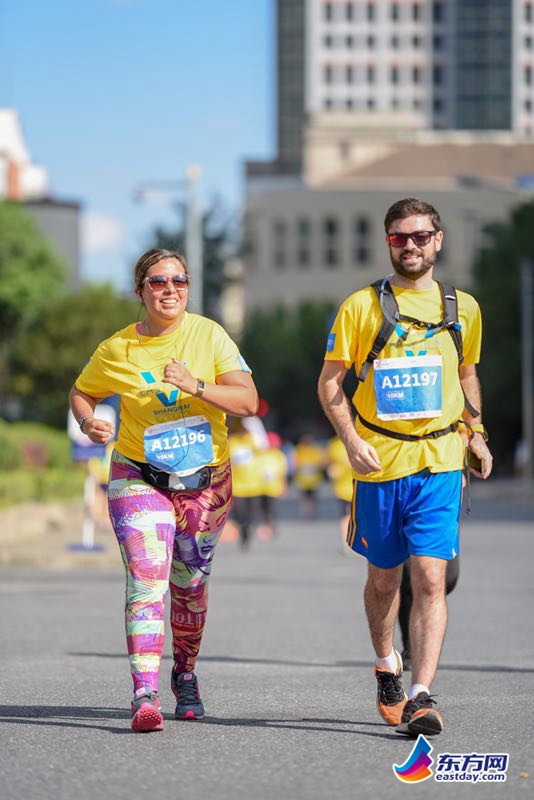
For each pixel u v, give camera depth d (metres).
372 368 15.91
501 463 164.62
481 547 57.81
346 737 15.57
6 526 57.66
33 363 157.00
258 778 13.37
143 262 16.42
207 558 16.67
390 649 16.45
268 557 53.34
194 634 16.89
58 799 12.50
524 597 35.69
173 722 16.62
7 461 67.50
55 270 177.75
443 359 15.91
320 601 34.88
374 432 15.90
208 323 16.72
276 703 18.31
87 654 23.98
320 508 109.00
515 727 16.27
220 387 16.05
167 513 16.25
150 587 15.95
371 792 12.78
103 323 157.50
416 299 16.00
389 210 16.03
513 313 147.25
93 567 47.91
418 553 15.60
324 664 22.83
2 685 20.03
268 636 27.03
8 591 37.72
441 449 15.75
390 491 15.79
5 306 171.50
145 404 16.36
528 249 149.00
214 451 16.53
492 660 23.28
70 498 71.38
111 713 17.34
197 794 12.67
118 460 16.50
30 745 15.06
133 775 13.51
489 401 148.88
